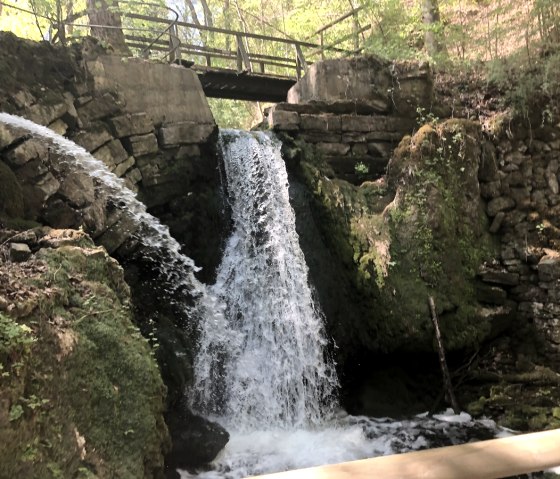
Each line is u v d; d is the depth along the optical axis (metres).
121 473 3.38
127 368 3.88
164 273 6.29
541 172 8.73
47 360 3.21
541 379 7.52
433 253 7.61
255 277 7.42
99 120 6.56
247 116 19.72
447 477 1.39
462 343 7.40
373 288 7.31
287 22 16.33
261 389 6.85
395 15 12.41
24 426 2.76
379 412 7.15
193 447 5.47
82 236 4.71
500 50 11.00
